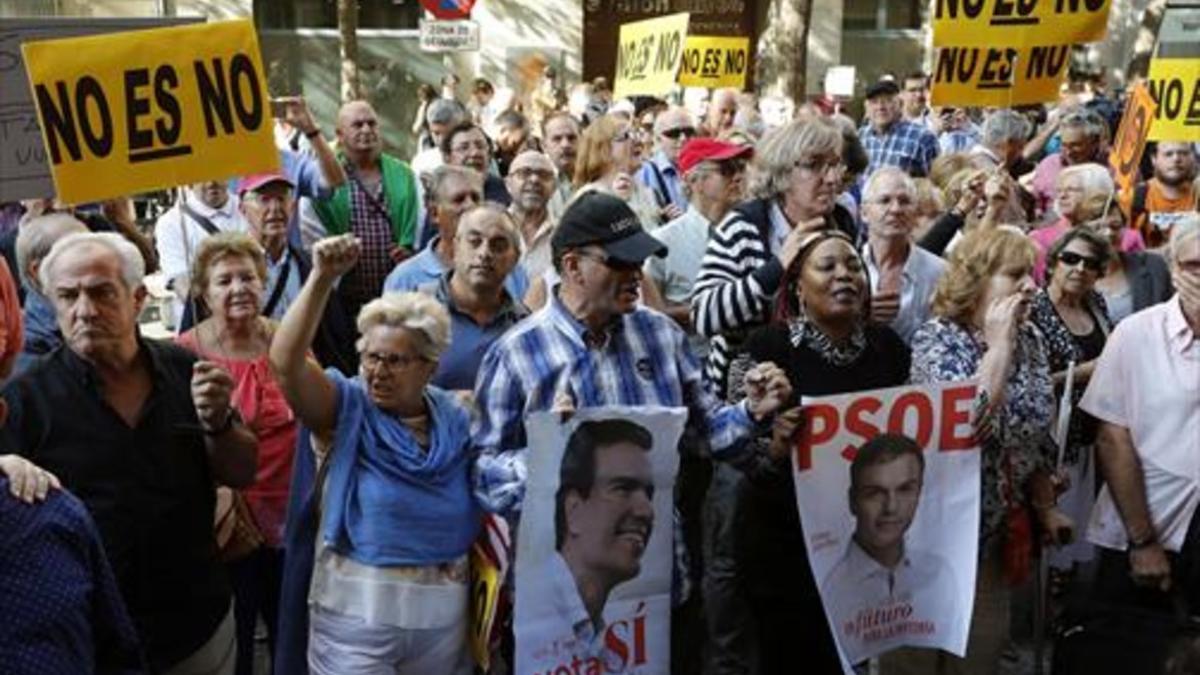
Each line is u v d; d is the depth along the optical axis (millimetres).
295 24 24172
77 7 22047
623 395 3898
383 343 3699
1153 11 18938
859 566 4125
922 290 5164
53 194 5285
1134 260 6082
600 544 3787
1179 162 7480
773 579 4316
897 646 4207
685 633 4418
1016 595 5746
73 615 2625
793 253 4367
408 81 24422
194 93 4391
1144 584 4555
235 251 4824
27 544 2596
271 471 4703
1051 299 5500
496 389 3879
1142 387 4488
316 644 3785
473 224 4758
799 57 15445
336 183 6691
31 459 3477
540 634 3775
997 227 4613
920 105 14945
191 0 23062
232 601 4051
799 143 4805
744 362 4273
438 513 3738
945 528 4176
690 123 8367
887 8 25438
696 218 5859
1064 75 6852
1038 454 4477
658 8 24234
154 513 3578
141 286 3676
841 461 4070
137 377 3641
